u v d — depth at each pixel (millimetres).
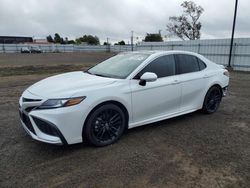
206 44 22078
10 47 63688
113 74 4344
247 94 8242
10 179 2932
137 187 2820
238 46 19047
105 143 3842
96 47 73938
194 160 3459
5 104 6457
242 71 18031
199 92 5230
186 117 5410
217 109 6086
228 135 4410
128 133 4395
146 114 4352
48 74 14305
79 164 3303
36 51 62000
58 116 3332
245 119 5348
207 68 5484
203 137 4289
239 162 3428
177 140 4133
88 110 3557
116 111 3908
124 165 3287
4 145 3842
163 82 4469
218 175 3088
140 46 31453
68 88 3623
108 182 2906
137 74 4188
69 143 3480
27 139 4078
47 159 3422
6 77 12547
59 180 2936
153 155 3580
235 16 18141
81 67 20141
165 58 4676
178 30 48219
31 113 3465
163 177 3023
